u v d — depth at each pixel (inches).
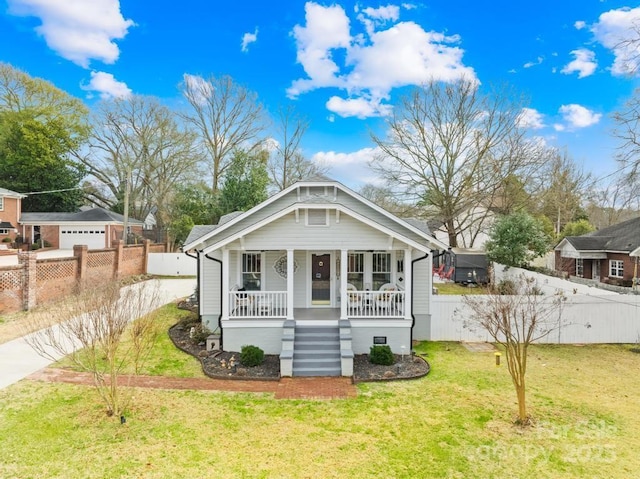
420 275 588.1
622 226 1154.0
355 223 518.6
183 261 1237.1
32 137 1529.3
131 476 248.1
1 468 251.3
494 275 1063.0
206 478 249.0
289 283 514.3
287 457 275.7
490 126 1270.9
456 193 1330.0
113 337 326.6
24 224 1450.5
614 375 449.1
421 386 411.5
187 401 365.7
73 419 319.0
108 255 968.9
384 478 253.1
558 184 1651.1
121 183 1754.4
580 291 743.1
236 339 509.0
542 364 483.8
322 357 469.4
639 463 271.6
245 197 1247.5
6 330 543.8
